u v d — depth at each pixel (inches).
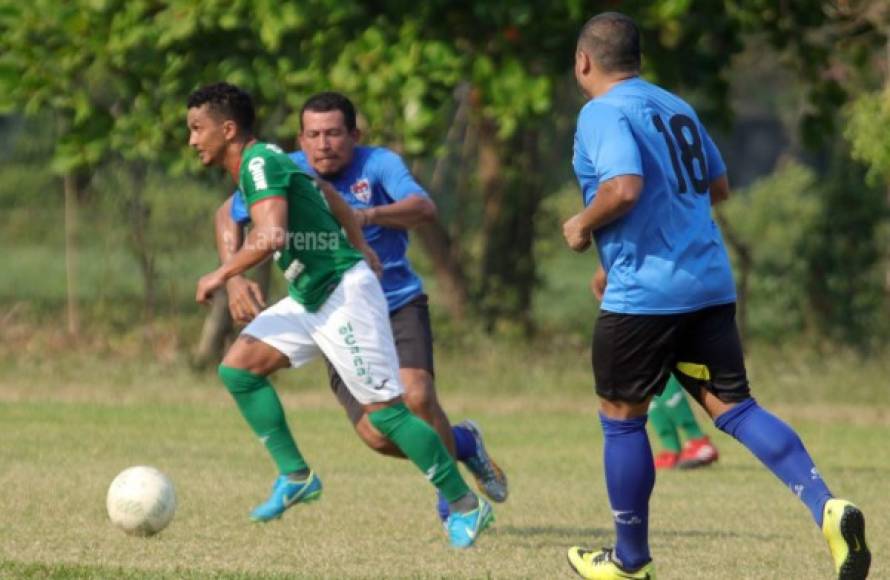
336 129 1135.0
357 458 1684.3
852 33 2659.9
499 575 937.5
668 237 861.2
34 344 2696.9
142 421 1972.2
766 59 4729.3
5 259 4544.8
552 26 2397.9
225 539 1079.6
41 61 2373.3
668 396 1665.8
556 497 1393.9
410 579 904.3
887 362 2652.6
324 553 1022.4
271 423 1093.1
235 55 2352.4
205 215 3164.4
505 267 2979.8
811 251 2999.5
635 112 868.6
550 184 3265.3
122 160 2957.7
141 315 3093.0
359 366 1035.9
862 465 1705.2
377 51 2310.5
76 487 1348.4
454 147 3486.7
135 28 2317.9
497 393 2384.4
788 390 2410.2
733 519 1258.6
